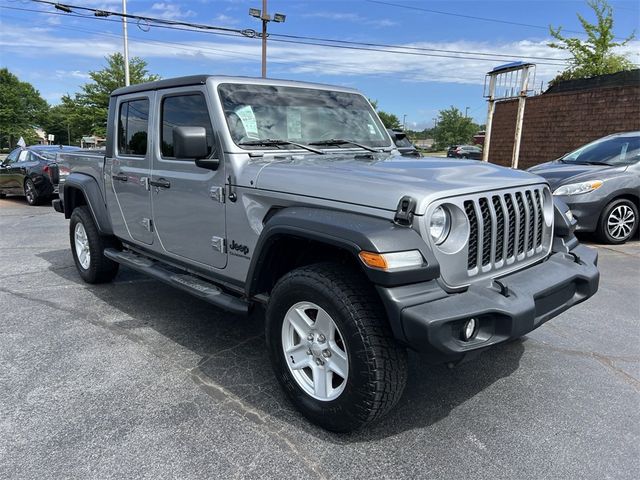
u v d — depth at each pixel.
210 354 3.58
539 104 13.84
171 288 5.14
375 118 4.17
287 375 2.78
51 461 2.39
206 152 3.01
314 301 2.54
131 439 2.56
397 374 2.39
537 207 3.01
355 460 2.42
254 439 2.58
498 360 3.51
